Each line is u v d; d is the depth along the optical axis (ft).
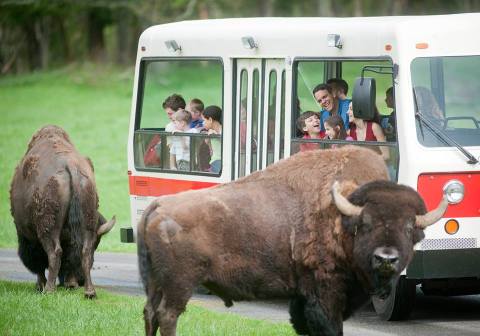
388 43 96.02
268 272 72.84
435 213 69.00
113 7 460.55
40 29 511.40
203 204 72.79
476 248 93.40
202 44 117.39
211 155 116.06
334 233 71.26
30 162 106.42
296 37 105.19
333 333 72.23
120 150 303.68
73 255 104.58
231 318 90.84
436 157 93.40
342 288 71.92
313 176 73.41
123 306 95.76
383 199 68.49
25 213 106.52
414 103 94.38
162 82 293.02
